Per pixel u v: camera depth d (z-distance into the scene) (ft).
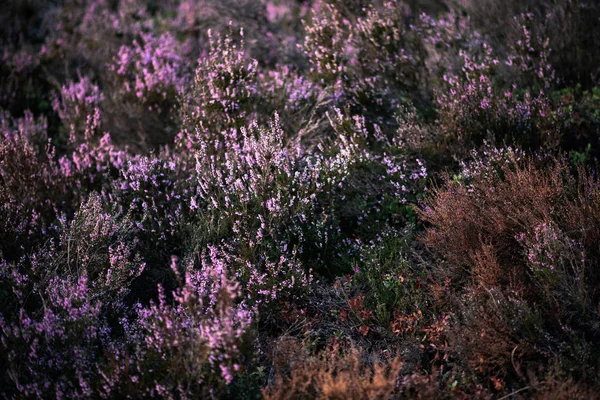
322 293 11.55
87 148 14.98
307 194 12.29
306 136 15.11
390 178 13.37
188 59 19.66
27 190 13.55
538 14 17.54
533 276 10.13
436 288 10.52
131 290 11.82
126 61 18.26
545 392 8.38
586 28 16.57
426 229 11.87
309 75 17.33
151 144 16.57
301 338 10.57
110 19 23.27
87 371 8.99
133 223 12.42
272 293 10.71
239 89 15.07
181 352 8.77
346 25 18.78
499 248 10.68
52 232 12.95
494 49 17.67
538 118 13.97
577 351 8.81
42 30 22.68
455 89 15.06
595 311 9.38
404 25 18.48
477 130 13.97
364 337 10.60
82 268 11.03
